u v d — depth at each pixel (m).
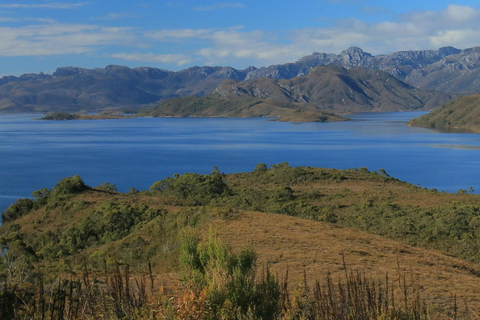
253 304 8.77
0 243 35.19
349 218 46.59
